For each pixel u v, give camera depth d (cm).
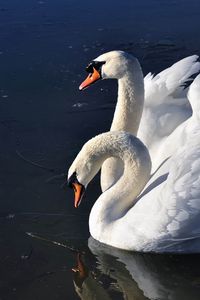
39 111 1200
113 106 1206
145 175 838
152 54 1384
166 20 1515
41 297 749
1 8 1625
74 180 838
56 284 770
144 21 1518
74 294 752
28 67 1368
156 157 893
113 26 1506
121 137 827
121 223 827
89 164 830
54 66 1366
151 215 804
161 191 808
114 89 1273
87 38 1466
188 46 1402
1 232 870
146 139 936
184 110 956
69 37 1473
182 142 873
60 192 954
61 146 1081
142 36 1457
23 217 900
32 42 1465
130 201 848
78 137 1106
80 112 1189
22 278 782
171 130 939
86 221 888
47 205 924
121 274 785
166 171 840
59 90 1277
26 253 827
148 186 842
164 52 1388
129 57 905
